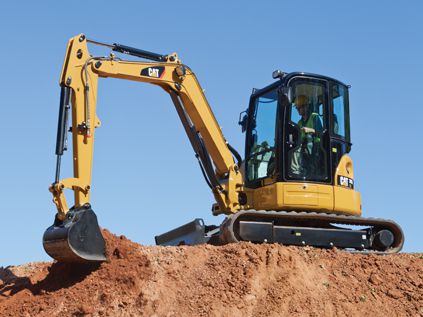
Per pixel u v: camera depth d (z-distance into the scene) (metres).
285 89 14.98
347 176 15.86
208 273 12.73
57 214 12.65
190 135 15.77
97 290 12.11
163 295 12.13
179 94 15.43
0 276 14.66
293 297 12.64
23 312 11.97
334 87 16.14
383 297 13.38
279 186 15.04
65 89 13.12
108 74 14.04
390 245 15.95
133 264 12.60
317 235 15.23
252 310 12.17
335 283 13.44
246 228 14.49
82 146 13.10
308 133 15.51
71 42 13.44
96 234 12.49
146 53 14.93
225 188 15.72
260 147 15.98
